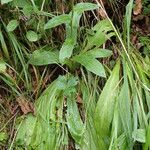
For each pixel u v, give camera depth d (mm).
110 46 458
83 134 404
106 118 402
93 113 415
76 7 399
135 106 395
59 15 431
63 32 462
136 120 387
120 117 401
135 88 406
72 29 402
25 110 433
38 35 445
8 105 448
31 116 428
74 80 415
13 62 455
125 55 429
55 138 406
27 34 431
